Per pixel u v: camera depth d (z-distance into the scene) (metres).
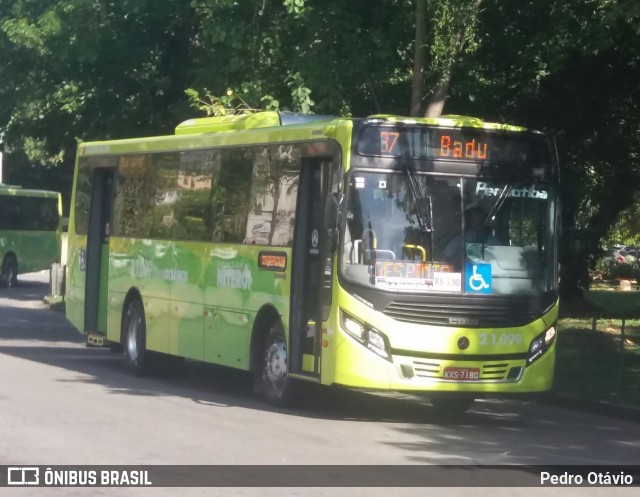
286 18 19.02
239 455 10.30
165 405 13.70
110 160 18.70
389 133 12.77
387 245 12.59
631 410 14.34
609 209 28.45
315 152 13.23
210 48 20.61
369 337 12.45
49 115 25.30
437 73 18.41
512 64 19.98
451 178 12.91
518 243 13.10
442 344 12.55
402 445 11.40
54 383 15.54
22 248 43.78
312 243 13.43
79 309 19.36
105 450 10.30
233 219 14.98
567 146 25.62
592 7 17.92
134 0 22.69
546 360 13.12
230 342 14.83
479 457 10.92
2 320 28.42
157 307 16.81
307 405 14.34
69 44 23.28
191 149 16.23
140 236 17.50
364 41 18.77
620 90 24.14
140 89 24.62
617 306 33.81
